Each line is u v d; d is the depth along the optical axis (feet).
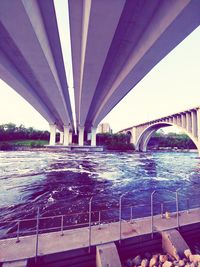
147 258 18.89
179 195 50.62
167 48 34.14
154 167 106.93
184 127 155.33
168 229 20.98
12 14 27.07
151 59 38.40
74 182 65.46
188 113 149.38
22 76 68.59
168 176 79.82
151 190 56.03
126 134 312.50
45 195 49.75
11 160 126.31
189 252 18.28
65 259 16.75
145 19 32.45
